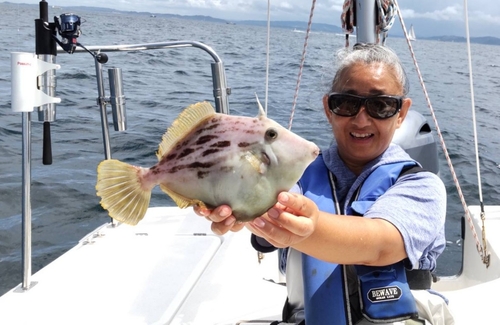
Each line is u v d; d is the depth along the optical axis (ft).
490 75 75.25
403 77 6.32
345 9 9.66
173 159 4.33
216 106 10.41
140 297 7.82
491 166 22.66
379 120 6.13
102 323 7.17
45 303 7.66
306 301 6.12
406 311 5.81
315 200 6.49
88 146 21.83
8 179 17.71
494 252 9.46
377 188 6.21
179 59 57.52
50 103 8.37
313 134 22.84
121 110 9.89
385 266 5.94
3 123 24.40
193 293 8.38
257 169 4.18
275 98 33.14
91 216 15.37
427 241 5.63
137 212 4.35
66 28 8.50
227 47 86.22
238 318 7.70
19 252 13.19
